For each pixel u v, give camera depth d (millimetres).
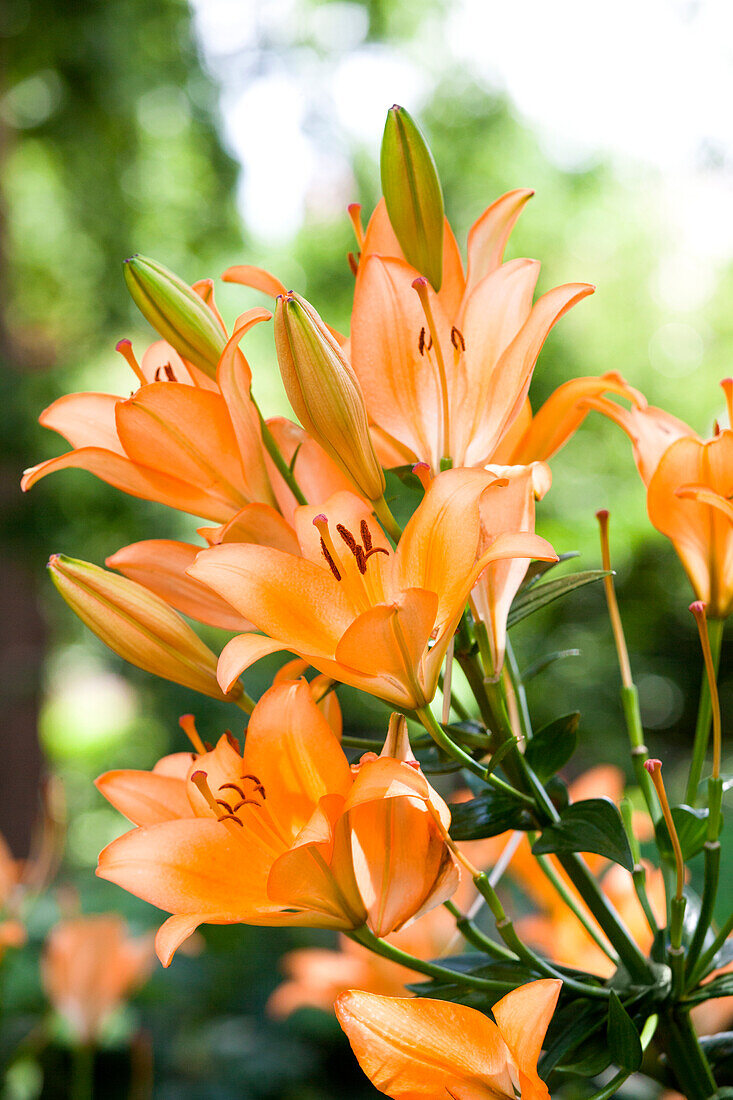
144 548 1062
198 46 5238
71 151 4980
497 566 1015
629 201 6258
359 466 1006
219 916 971
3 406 3908
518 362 1008
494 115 5969
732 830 2018
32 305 5375
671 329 6258
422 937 1407
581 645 5082
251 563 975
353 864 982
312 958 1437
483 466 1025
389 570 995
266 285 1078
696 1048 1030
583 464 4742
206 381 1078
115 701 6293
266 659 4133
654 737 5426
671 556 5039
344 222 6227
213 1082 2611
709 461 1040
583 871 1038
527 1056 938
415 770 950
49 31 4527
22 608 4516
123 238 5031
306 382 988
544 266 6016
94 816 5793
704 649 1028
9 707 4480
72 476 3977
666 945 1048
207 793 1003
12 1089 1725
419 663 968
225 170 5480
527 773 1029
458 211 5812
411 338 1029
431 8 5828
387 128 1042
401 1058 953
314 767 985
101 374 5227
